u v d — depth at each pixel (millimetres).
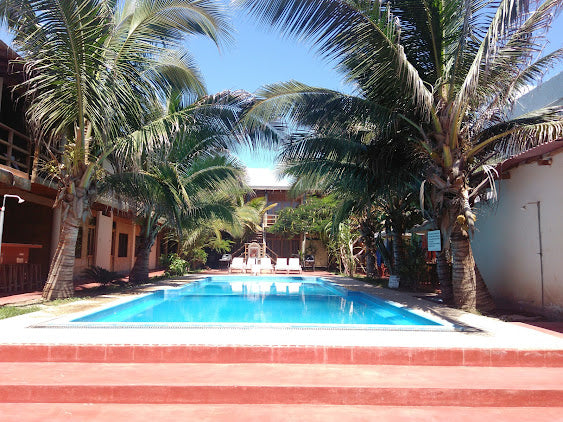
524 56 7617
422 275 12742
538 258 8289
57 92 8336
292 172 11672
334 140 9945
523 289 8805
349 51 8000
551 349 4867
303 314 8750
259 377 4211
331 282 15812
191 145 12336
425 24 8000
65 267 9227
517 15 6664
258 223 26953
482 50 6891
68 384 3885
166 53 9516
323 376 4289
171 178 11141
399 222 13430
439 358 4812
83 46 8023
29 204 13172
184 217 14414
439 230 9211
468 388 3951
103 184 10266
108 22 8586
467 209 8047
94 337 5176
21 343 4805
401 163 9805
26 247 11023
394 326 6070
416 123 8758
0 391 3842
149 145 8961
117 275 14062
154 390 3883
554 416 3684
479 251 10906
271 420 3500
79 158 9234
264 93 9078
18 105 11250
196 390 3895
